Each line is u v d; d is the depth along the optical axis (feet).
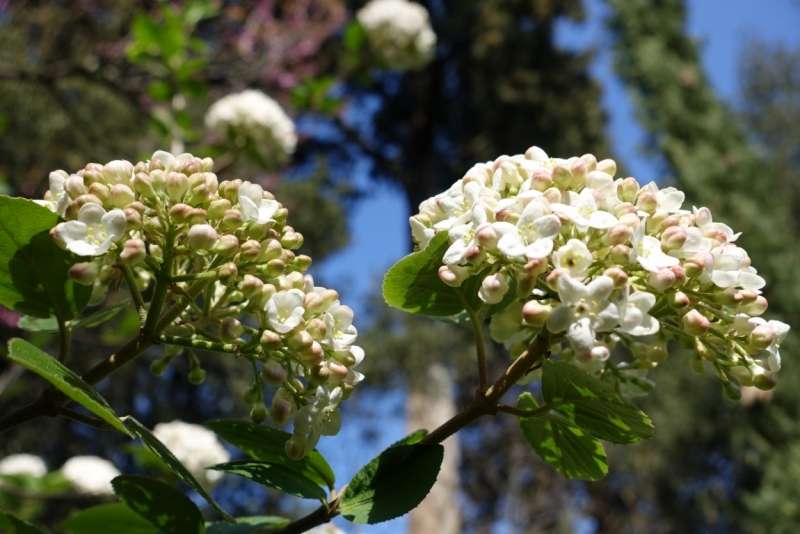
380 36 27.68
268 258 5.56
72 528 7.09
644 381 6.56
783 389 44.21
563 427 6.30
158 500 5.74
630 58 62.13
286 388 5.43
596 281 4.90
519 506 63.31
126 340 15.81
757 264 48.37
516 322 6.61
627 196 5.92
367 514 5.40
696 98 58.85
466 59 71.20
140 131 37.37
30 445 37.96
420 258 5.86
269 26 32.35
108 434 40.60
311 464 6.05
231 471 5.68
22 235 5.18
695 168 53.62
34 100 31.58
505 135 73.61
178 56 19.06
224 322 5.39
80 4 30.73
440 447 5.56
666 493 61.31
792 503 41.27
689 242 5.54
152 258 5.37
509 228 5.17
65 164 34.01
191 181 5.37
